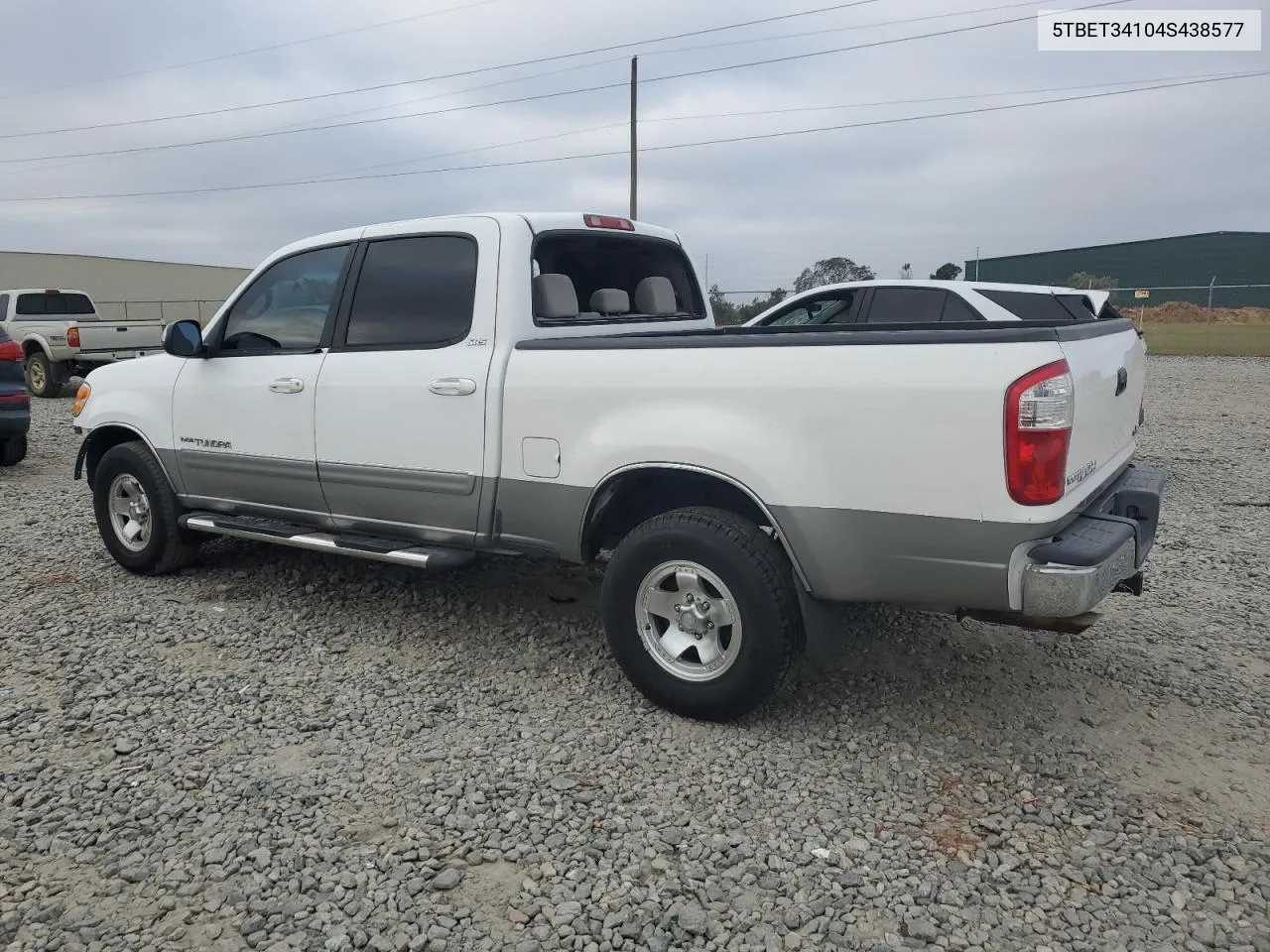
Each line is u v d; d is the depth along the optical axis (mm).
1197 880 2826
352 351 4648
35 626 4887
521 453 4086
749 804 3223
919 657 4469
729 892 2768
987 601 3273
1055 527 3197
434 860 2906
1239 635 4777
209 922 2654
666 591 3844
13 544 6496
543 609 5141
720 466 3570
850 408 3336
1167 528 6926
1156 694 4098
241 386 5062
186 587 5520
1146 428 12109
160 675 4285
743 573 3541
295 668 4383
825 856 2932
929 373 3209
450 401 4262
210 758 3549
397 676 4293
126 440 5965
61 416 14031
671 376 3688
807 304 9406
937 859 2928
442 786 3344
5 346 9320
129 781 3373
